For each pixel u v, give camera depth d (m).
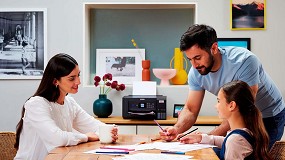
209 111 4.43
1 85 4.46
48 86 2.59
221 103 2.38
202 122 4.02
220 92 2.40
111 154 2.05
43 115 2.45
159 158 1.92
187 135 2.40
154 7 4.68
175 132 2.51
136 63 4.68
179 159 1.91
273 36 4.40
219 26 4.40
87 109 4.45
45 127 2.39
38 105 2.48
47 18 4.44
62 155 2.04
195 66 2.48
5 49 4.45
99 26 4.75
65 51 4.45
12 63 4.45
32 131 2.52
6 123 4.46
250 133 2.25
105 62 4.68
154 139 2.52
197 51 2.39
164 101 4.12
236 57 2.61
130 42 4.75
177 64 4.59
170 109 4.45
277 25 4.39
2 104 4.46
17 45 4.45
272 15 4.39
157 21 4.73
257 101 2.78
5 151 2.61
